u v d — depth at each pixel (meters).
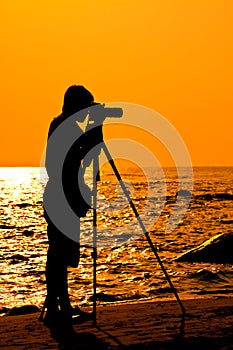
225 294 20.88
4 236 57.62
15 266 36.38
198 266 32.00
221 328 10.70
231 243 34.00
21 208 104.06
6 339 10.72
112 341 10.09
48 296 12.37
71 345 10.01
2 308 21.80
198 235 56.59
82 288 26.36
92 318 12.34
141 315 12.66
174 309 13.37
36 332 11.27
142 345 9.63
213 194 138.50
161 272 30.62
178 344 9.55
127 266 34.22
